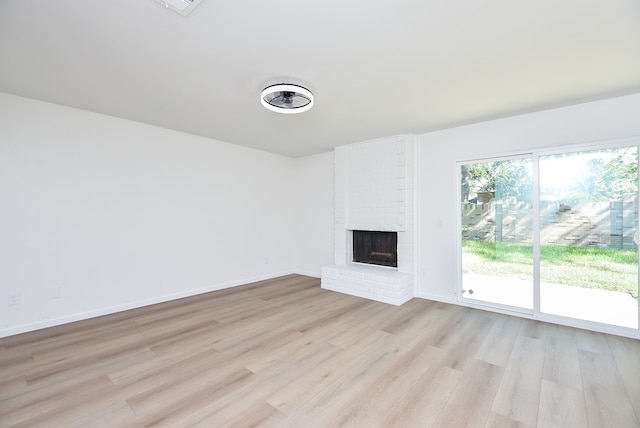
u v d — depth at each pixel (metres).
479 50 2.04
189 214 4.27
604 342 2.69
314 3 1.57
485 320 3.27
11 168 2.89
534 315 3.29
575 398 1.88
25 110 2.95
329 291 4.50
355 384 2.04
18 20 1.71
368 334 2.88
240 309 3.65
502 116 3.41
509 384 2.04
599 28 1.79
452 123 3.67
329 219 5.34
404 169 4.15
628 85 2.59
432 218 4.07
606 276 2.94
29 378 2.10
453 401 1.85
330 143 4.75
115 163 3.54
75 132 3.25
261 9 1.61
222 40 1.92
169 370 2.22
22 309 2.94
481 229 3.72
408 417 1.71
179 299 4.08
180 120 3.61
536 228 3.30
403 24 1.76
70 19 1.70
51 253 3.11
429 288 4.10
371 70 2.31
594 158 3.00
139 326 3.09
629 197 2.84
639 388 1.98
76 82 2.56
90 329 3.01
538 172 3.29
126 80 2.51
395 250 4.48
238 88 2.65
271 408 1.79
